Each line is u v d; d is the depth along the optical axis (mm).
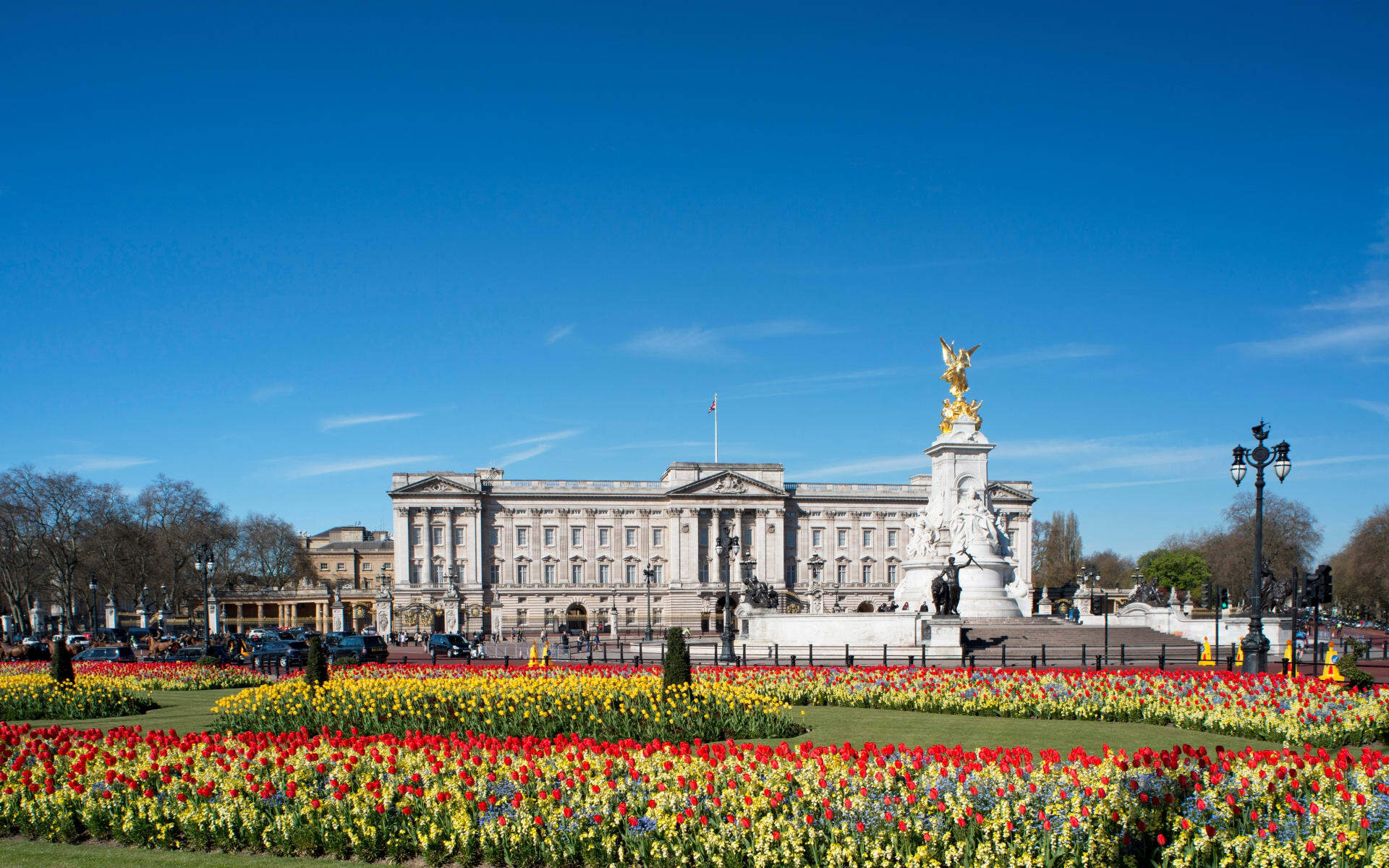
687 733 25250
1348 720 24453
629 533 164875
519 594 160250
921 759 17203
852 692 34062
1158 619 74875
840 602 165875
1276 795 15203
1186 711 27969
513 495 162250
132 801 17406
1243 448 38000
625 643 91625
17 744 20641
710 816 15633
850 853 14516
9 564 123312
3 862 16203
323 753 19141
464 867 15961
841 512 168750
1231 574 148375
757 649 58531
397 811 16688
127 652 59625
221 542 144125
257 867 15984
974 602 73375
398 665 49562
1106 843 14070
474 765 18078
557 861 15578
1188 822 14438
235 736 21594
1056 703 30531
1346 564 138125
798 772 16703
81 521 127125
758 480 163250
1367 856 13680
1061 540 194625
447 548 157750
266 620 179125
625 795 16469
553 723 26000
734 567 162500
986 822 14430
